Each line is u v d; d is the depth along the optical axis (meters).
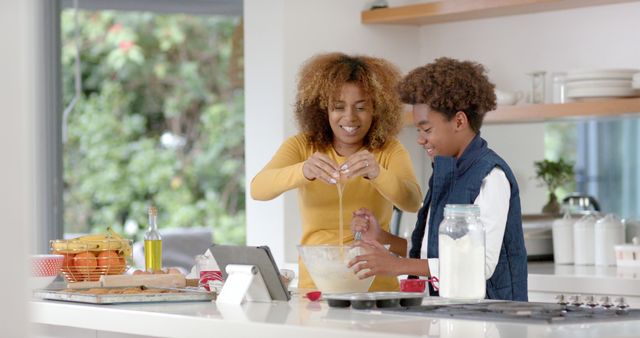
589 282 3.66
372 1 4.72
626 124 4.59
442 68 2.77
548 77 4.58
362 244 2.62
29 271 1.35
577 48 4.50
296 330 1.99
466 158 2.77
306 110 3.34
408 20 4.68
